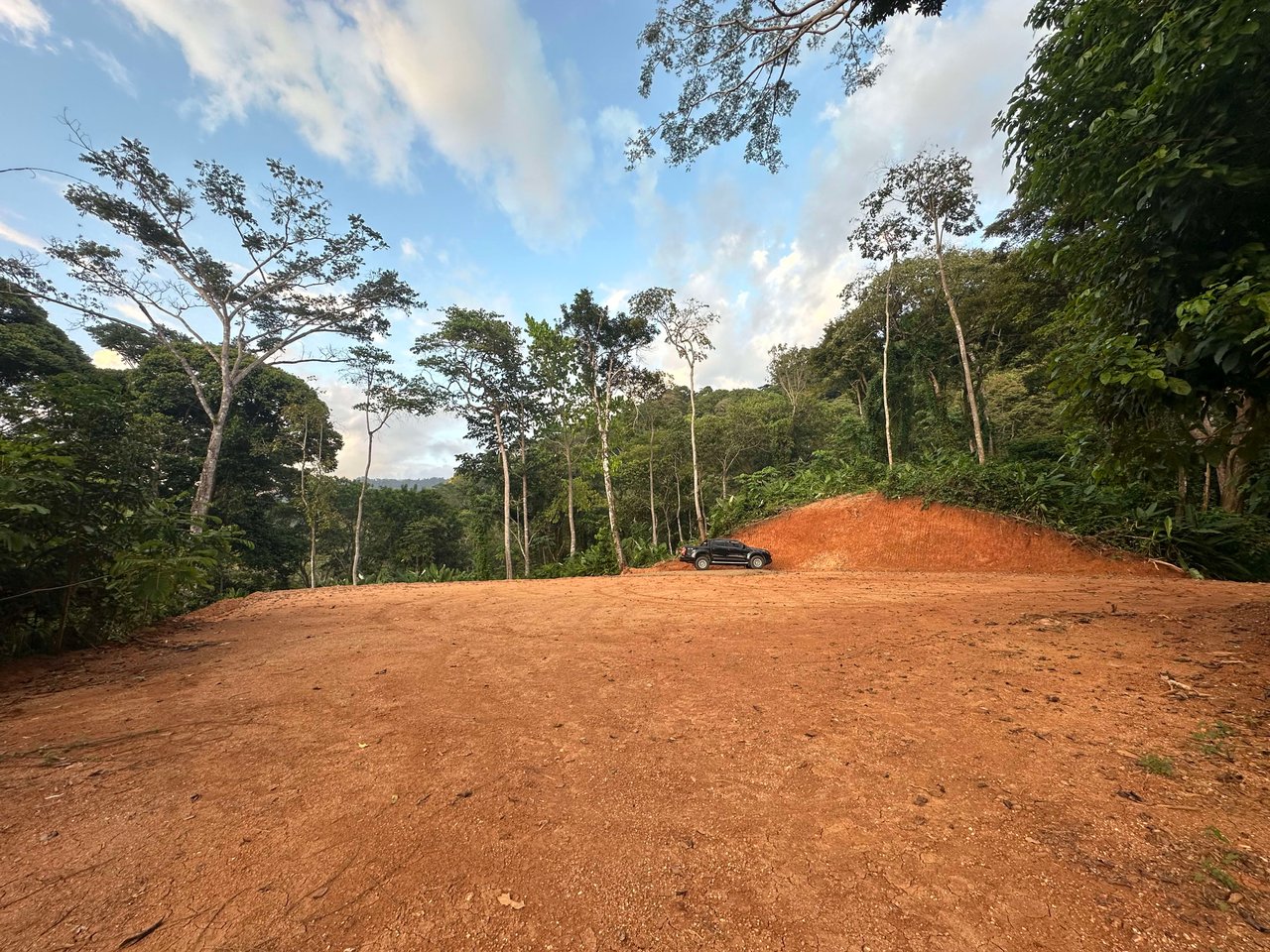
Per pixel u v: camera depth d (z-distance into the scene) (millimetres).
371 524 37594
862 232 21188
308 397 26891
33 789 2471
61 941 1512
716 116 8266
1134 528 12570
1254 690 3039
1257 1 2688
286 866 1881
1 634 4957
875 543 15766
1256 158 3234
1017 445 24984
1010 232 18203
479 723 3314
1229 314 3148
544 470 32250
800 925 1548
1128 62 3750
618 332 22828
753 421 32938
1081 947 1400
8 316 22109
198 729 3268
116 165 15938
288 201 18422
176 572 5668
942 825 2020
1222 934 1403
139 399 6227
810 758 2668
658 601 8859
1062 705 3145
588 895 1706
